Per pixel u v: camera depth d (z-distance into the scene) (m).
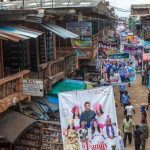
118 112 24.45
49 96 16.70
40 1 23.17
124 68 21.53
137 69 37.09
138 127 16.48
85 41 24.39
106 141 11.71
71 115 11.48
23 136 13.03
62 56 20.56
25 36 12.29
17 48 15.39
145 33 50.50
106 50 28.58
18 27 13.98
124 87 26.30
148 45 35.59
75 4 22.45
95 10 23.14
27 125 12.13
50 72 16.91
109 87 11.73
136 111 24.59
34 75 16.06
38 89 12.68
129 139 17.92
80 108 11.52
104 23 39.66
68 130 11.47
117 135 11.83
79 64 26.56
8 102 12.28
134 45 36.38
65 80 19.42
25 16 13.84
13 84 13.05
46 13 15.79
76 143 11.48
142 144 16.55
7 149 12.90
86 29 24.06
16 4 25.22
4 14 13.46
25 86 12.77
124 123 17.88
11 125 12.07
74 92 11.48
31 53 16.77
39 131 13.00
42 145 13.00
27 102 14.73
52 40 19.14
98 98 11.66
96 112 11.64
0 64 13.73
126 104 23.47
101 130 11.68
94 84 21.00
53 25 18.19
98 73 26.28
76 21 23.70
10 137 11.34
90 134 11.59
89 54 24.78
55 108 15.48
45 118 14.42
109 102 11.76
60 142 12.91
